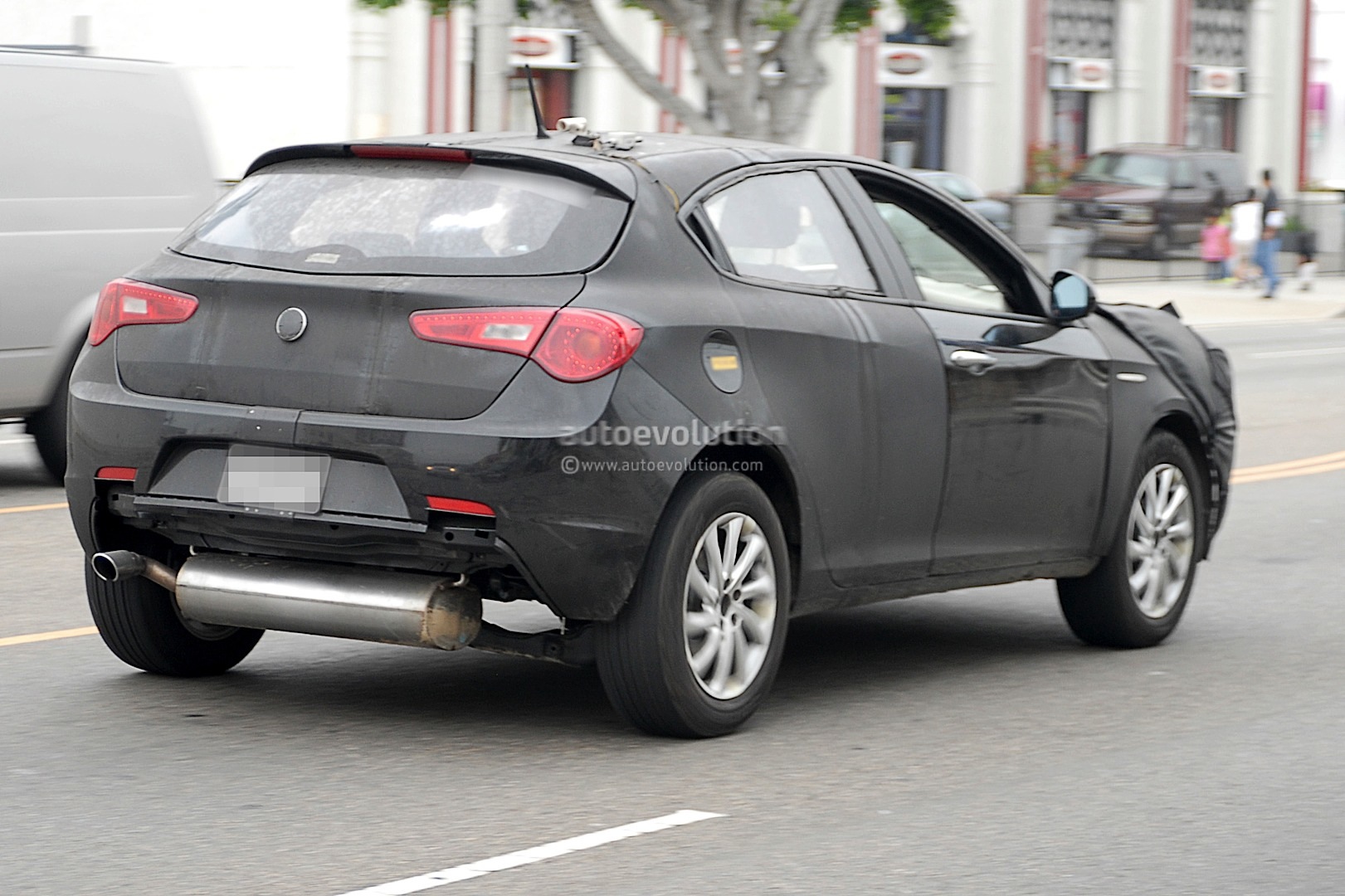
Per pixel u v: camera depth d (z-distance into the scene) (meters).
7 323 29.09
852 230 17.78
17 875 12.51
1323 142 139.12
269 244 16.02
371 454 15.00
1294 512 31.48
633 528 15.10
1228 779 15.45
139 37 83.62
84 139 30.14
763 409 16.03
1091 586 20.31
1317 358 62.88
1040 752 16.23
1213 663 20.09
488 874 12.63
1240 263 97.25
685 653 15.68
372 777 14.98
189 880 12.43
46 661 18.95
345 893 12.21
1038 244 88.56
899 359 17.45
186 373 15.80
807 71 54.72
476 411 14.86
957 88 107.31
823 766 15.58
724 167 16.80
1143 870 13.02
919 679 19.05
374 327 15.17
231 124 81.81
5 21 86.56
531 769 15.27
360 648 19.89
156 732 16.28
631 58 55.03
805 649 20.48
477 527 14.88
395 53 80.12
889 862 13.08
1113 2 115.50
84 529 16.52
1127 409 20.14
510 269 15.24
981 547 18.62
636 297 15.33
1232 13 124.56
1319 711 17.94
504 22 46.53
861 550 17.31
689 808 14.27
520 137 16.89
